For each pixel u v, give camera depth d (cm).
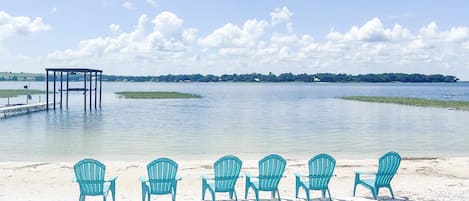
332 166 1006
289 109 5078
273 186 1008
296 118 3850
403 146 2225
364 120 3688
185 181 1314
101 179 931
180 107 5262
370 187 1044
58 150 1992
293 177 1374
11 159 1756
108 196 1112
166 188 959
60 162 1641
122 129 2880
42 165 1541
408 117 4009
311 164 999
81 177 923
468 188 1184
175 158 1809
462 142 2373
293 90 14588
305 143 2297
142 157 1827
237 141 2352
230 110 4816
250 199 1065
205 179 1020
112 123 3272
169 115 4053
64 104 5722
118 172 1433
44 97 7506
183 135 2588
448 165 1602
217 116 3997
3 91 8881
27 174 1390
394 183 1270
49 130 2798
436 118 3897
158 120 3541
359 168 1535
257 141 2361
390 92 12506
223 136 2559
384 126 3197
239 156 1875
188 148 2092
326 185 1016
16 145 2138
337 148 2139
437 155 1958
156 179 948
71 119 3597
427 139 2500
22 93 8375
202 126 3106
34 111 4472
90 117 3794
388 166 1030
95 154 1891
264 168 991
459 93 11644
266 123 3372
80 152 1942
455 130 2950
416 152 2038
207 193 1141
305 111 4747
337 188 1208
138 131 2769
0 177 1344
